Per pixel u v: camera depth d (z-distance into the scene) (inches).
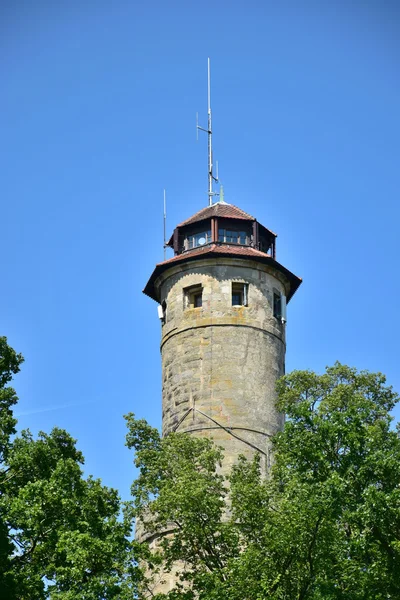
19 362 2237.9
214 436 2405.3
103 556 1815.9
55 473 1935.3
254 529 1909.4
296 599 1792.6
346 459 1839.3
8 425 2135.8
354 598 1747.0
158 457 2078.0
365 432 1861.5
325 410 2000.5
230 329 2500.0
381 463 1811.0
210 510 1937.7
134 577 1849.2
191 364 2485.2
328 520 1791.3
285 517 1804.9
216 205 2662.4
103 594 1772.9
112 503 1966.0
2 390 2185.0
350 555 1833.2
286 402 2340.1
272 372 2502.5
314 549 1791.3
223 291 2529.5
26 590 1817.2
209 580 1840.6
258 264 2561.5
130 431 2142.0
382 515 1758.1
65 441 2142.0
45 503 1876.2
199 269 2556.6
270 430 2438.5
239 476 2012.8
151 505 1983.3
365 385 2317.9
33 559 1910.7
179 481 1967.3
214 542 1937.7
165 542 1972.2
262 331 2522.1
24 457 2025.1
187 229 2637.8
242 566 1809.8
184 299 2556.6
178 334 2527.1
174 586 2242.9
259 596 1753.2
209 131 2790.4
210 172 2755.9
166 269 2593.5
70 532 1827.0
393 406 2306.8
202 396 2450.8
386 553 1801.2
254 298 2539.4
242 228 2620.6
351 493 1817.2
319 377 2346.2
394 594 1775.3
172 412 2475.4
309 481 1836.9
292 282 2635.3
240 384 2455.7
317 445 1866.4
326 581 1752.0
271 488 1978.3
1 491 2027.6
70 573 1793.8
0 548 1878.7
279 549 1806.1
